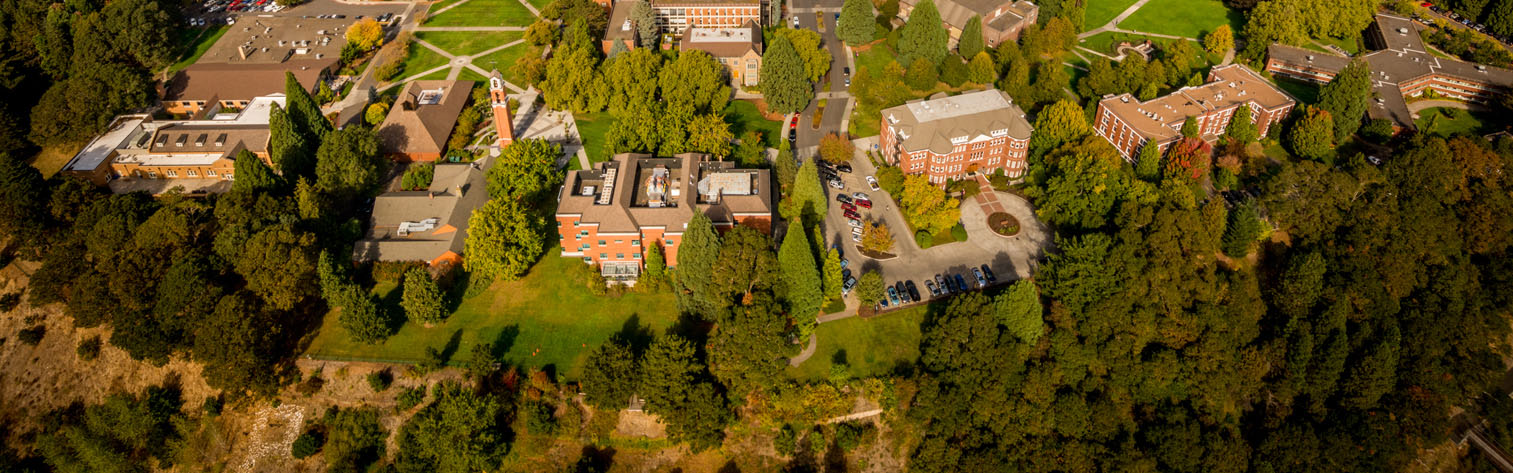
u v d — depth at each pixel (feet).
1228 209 624.18
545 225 597.93
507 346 529.45
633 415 501.56
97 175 647.56
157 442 510.99
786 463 502.38
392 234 591.37
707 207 551.18
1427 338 552.41
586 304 554.05
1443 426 529.86
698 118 645.51
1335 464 521.65
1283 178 594.65
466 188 617.62
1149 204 573.74
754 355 486.38
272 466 503.20
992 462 499.10
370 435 499.92
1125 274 537.24
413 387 510.58
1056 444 509.35
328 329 536.83
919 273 587.27
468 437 479.00
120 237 541.75
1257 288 556.51
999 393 504.02
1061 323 529.86
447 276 564.71
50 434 517.96
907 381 509.76
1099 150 619.26
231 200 568.00
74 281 543.80
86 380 531.91
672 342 485.56
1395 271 563.89
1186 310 540.93
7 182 564.30
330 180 610.65
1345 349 530.68
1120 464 506.07
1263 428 539.70
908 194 616.39
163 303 509.35
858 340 538.06
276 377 514.27
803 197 590.14
